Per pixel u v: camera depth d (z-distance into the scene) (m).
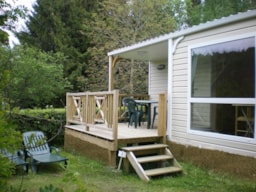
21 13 4.53
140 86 14.90
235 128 4.68
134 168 4.80
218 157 4.91
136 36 14.98
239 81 4.63
